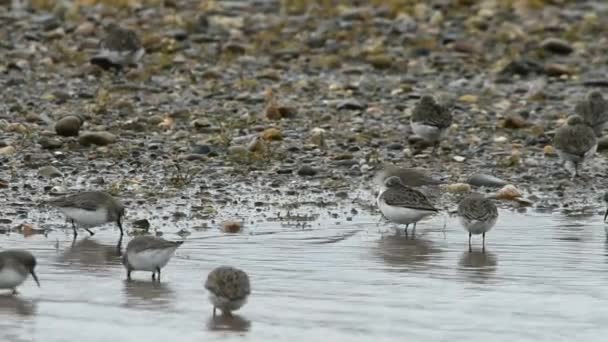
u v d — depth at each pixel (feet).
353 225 53.42
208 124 70.74
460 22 103.19
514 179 63.67
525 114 76.89
